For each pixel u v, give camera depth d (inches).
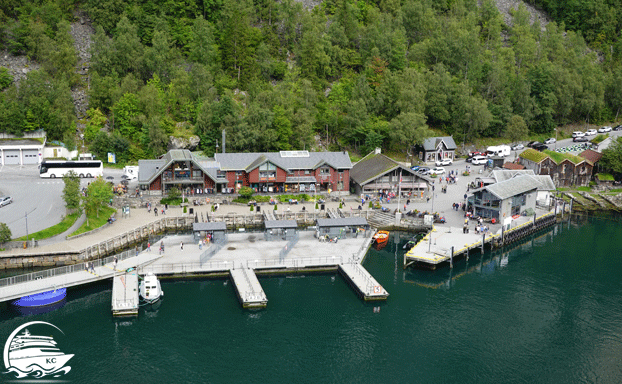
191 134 5974.4
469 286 3659.0
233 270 3597.4
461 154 7249.0
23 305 3174.2
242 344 2859.3
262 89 6761.8
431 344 2928.2
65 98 6097.4
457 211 4936.0
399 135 6505.9
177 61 7027.6
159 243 4077.3
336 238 4224.9
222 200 4958.2
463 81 7805.1
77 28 7623.0
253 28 7829.7
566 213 5393.7
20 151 5575.8
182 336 2913.4
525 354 2861.7
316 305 3294.8
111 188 4414.4
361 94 6988.2
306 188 5305.1
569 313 3302.2
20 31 6948.8
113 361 2674.7
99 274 3425.2
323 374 2645.2
